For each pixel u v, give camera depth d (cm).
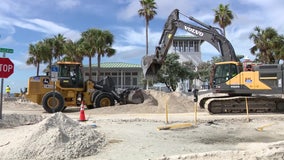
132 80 6322
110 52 4869
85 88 2486
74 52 5281
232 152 883
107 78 2583
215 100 2083
